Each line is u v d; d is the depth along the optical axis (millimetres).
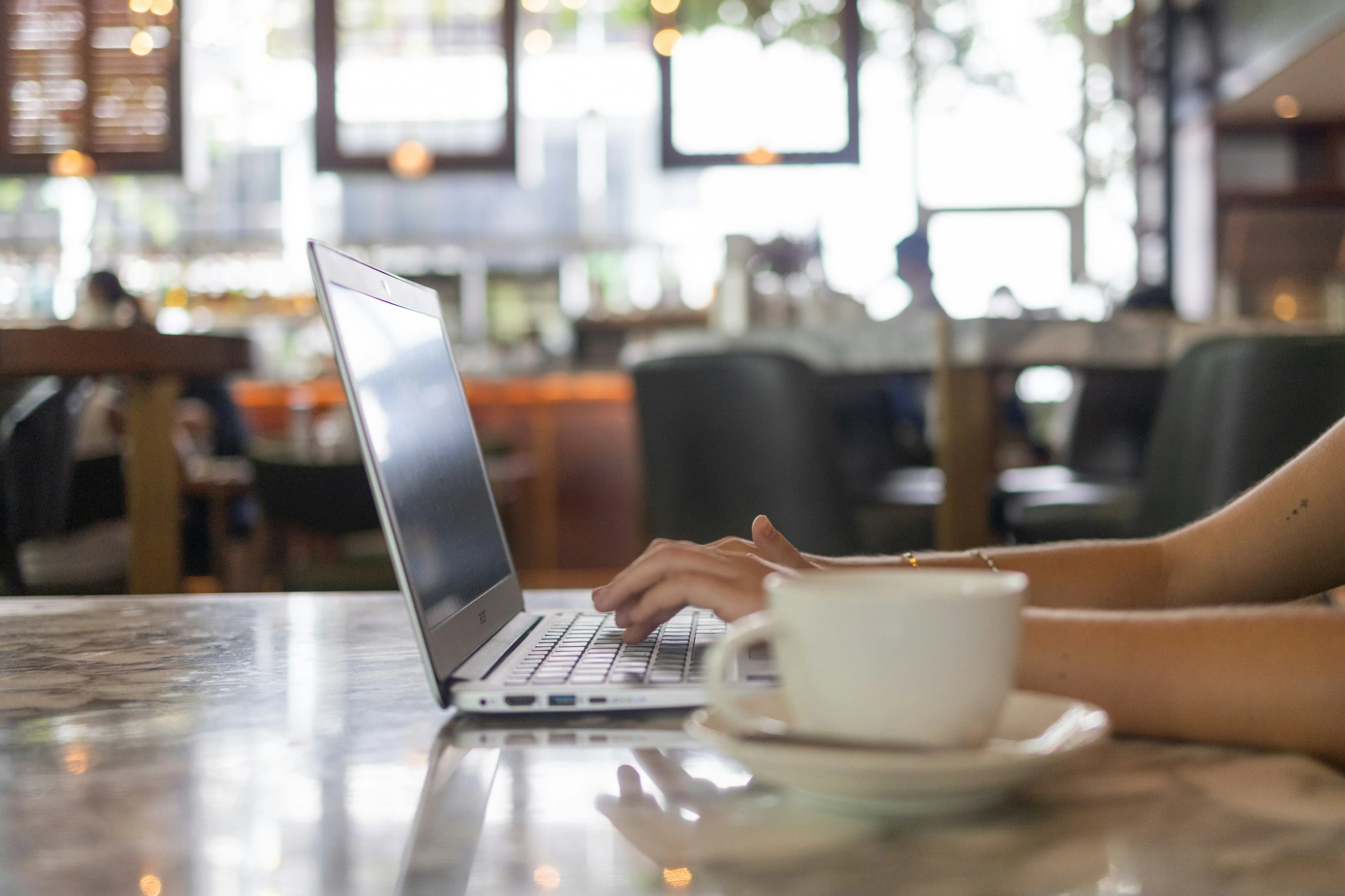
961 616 394
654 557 677
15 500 2082
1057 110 7719
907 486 3355
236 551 4047
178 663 741
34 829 418
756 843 396
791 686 420
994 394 2811
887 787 385
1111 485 3090
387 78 5801
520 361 5848
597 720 583
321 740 545
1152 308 4891
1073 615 567
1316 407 1913
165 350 2189
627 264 7941
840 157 5727
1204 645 526
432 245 7781
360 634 854
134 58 5660
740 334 2992
